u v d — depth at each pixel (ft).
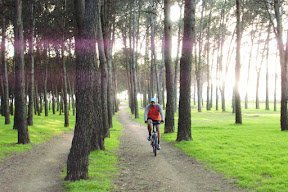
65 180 18.93
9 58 97.14
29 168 23.56
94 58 19.43
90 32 19.13
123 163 25.61
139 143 38.40
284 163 20.89
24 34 61.00
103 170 22.26
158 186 18.21
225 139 35.70
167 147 33.17
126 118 103.35
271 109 141.79
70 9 56.39
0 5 45.27
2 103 104.53
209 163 23.21
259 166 20.34
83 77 18.95
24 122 37.27
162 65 106.01
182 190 17.15
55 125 68.39
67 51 75.31
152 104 29.30
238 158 23.80
